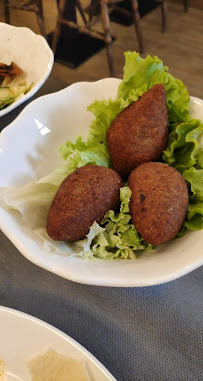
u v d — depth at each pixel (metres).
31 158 0.30
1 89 0.41
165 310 0.23
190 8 0.98
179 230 0.25
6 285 0.26
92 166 0.25
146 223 0.23
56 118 0.32
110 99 0.29
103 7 0.73
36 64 0.41
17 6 0.89
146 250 0.25
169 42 0.88
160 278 0.21
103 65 0.85
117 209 0.26
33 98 0.39
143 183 0.24
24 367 0.21
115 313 0.24
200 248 0.22
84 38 0.92
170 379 0.21
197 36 0.89
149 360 0.22
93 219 0.24
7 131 0.29
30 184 0.27
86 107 0.33
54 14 1.02
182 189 0.24
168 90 0.29
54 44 0.88
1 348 0.22
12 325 0.22
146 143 0.27
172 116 0.30
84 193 0.24
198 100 0.29
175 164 0.28
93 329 0.23
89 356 0.20
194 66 0.80
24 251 0.22
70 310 0.24
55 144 0.32
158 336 0.22
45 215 0.26
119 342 0.23
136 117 0.27
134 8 0.79
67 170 0.27
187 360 0.21
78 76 0.83
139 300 0.24
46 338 0.22
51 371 0.20
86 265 0.23
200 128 0.27
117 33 0.93
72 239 0.24
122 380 0.21
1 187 0.27
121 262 0.24
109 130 0.29
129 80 0.30
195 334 0.22
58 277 0.26
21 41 0.43
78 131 0.33
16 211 0.25
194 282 0.24
